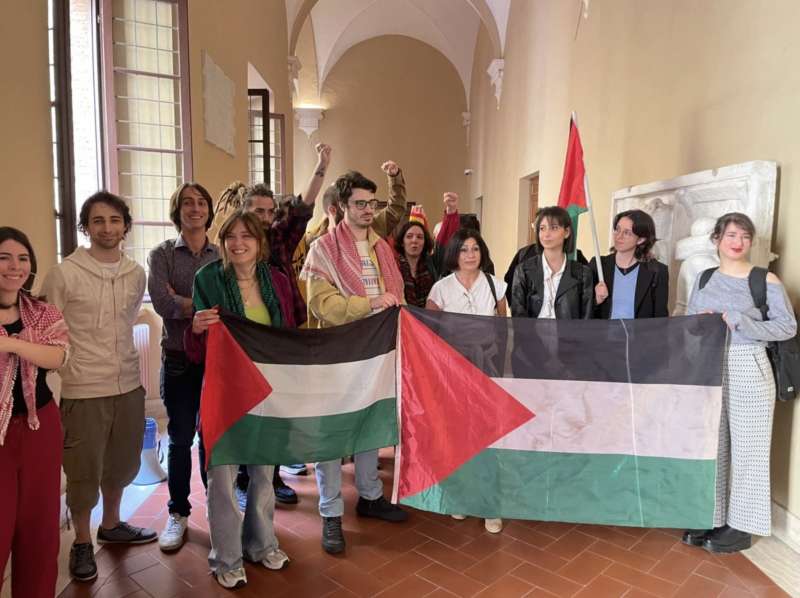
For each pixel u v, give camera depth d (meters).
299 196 3.35
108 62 4.30
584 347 2.70
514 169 9.36
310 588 2.41
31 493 1.92
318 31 13.08
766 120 3.04
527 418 2.69
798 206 2.77
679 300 3.21
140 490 3.36
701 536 2.82
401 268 3.60
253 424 2.44
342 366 2.58
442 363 2.70
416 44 14.05
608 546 2.81
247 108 6.73
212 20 5.39
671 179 3.81
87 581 2.42
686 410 2.67
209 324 2.36
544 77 7.54
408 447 2.68
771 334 2.55
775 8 2.97
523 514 2.68
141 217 4.57
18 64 2.71
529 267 3.04
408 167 14.28
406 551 2.73
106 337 2.43
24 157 2.76
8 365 1.83
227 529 2.41
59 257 3.22
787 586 2.47
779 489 2.87
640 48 4.61
